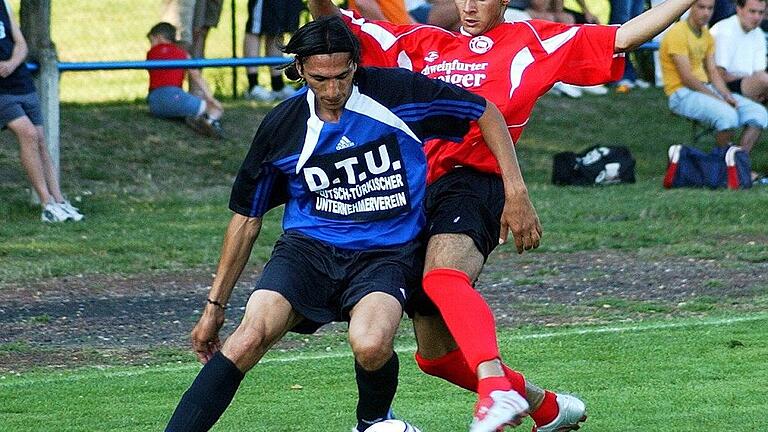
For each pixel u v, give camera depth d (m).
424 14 42.00
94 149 45.06
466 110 15.30
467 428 18.08
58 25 66.94
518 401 13.82
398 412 18.97
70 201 40.00
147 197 41.62
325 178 15.06
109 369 22.72
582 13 54.59
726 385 20.33
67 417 18.81
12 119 36.56
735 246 35.19
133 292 29.88
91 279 31.11
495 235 16.27
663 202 41.62
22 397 20.06
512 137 17.30
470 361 14.35
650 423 18.12
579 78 17.16
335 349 24.28
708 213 39.94
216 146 47.19
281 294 14.74
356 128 14.89
